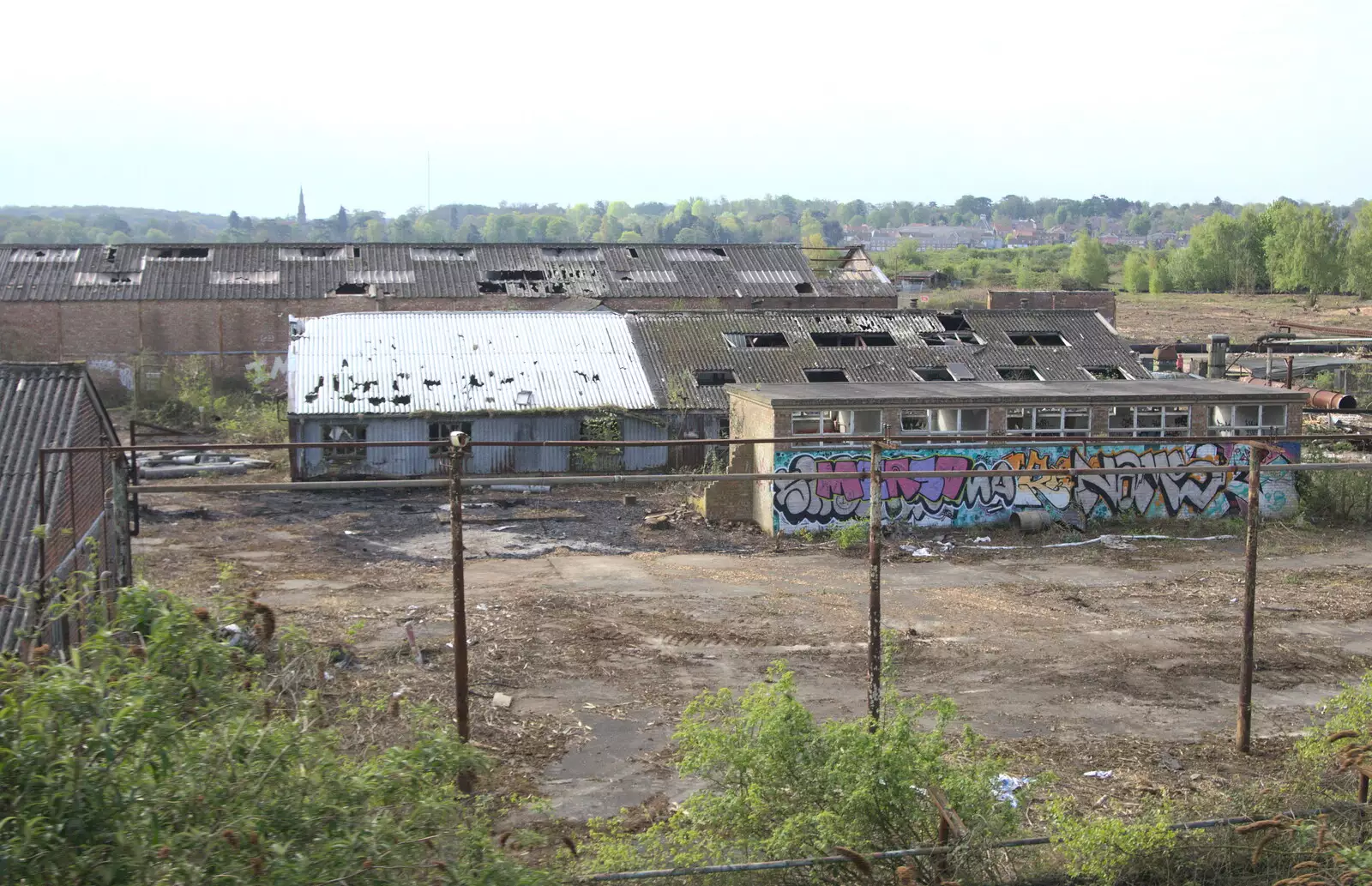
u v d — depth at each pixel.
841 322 45.75
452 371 40.56
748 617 24.12
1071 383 38.03
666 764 16.36
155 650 7.14
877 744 11.21
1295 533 33.16
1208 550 31.28
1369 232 108.31
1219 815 12.91
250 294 53.69
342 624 22.44
